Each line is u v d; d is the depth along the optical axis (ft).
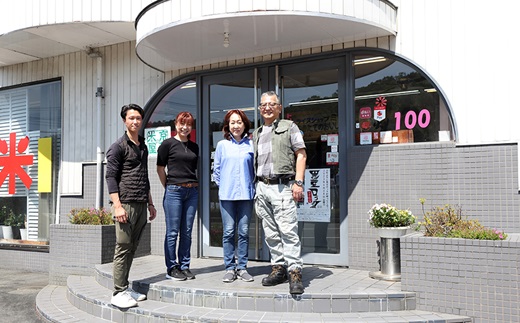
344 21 17.01
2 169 28.81
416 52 18.47
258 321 13.56
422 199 16.92
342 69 19.72
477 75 17.49
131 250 15.75
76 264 21.56
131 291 16.08
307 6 16.19
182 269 17.02
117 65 25.03
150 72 24.09
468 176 17.13
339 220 19.45
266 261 20.74
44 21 21.83
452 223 15.51
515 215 16.40
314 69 20.30
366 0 17.20
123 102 24.79
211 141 22.43
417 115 18.48
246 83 21.75
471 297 13.91
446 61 17.98
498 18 17.26
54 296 19.72
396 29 18.78
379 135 19.04
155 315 14.64
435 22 18.21
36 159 27.50
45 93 27.45
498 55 17.21
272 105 15.57
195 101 22.95
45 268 26.02
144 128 24.21
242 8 16.24
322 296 14.39
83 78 26.03
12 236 28.14
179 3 17.08
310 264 19.86
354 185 18.97
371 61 19.36
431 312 14.32
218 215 22.08
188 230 17.01
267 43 19.34
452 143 17.44
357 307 14.38
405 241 14.83
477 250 13.88
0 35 23.34
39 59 27.45
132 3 21.30
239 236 16.55
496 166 16.76
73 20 21.44
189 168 16.87
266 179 15.34
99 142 24.97
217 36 18.45
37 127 27.61
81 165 25.68
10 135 28.58
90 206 25.05
